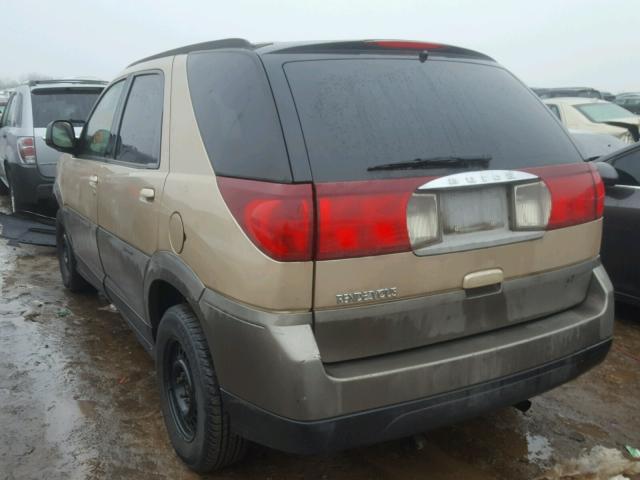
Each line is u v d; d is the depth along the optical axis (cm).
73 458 286
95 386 356
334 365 213
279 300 205
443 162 228
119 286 357
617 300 455
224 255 223
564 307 266
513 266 242
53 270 597
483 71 277
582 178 263
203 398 247
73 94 736
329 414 206
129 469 279
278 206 204
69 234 475
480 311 238
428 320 226
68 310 481
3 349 405
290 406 205
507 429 316
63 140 432
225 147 239
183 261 255
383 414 213
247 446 261
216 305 229
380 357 220
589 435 312
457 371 224
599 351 268
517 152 249
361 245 209
